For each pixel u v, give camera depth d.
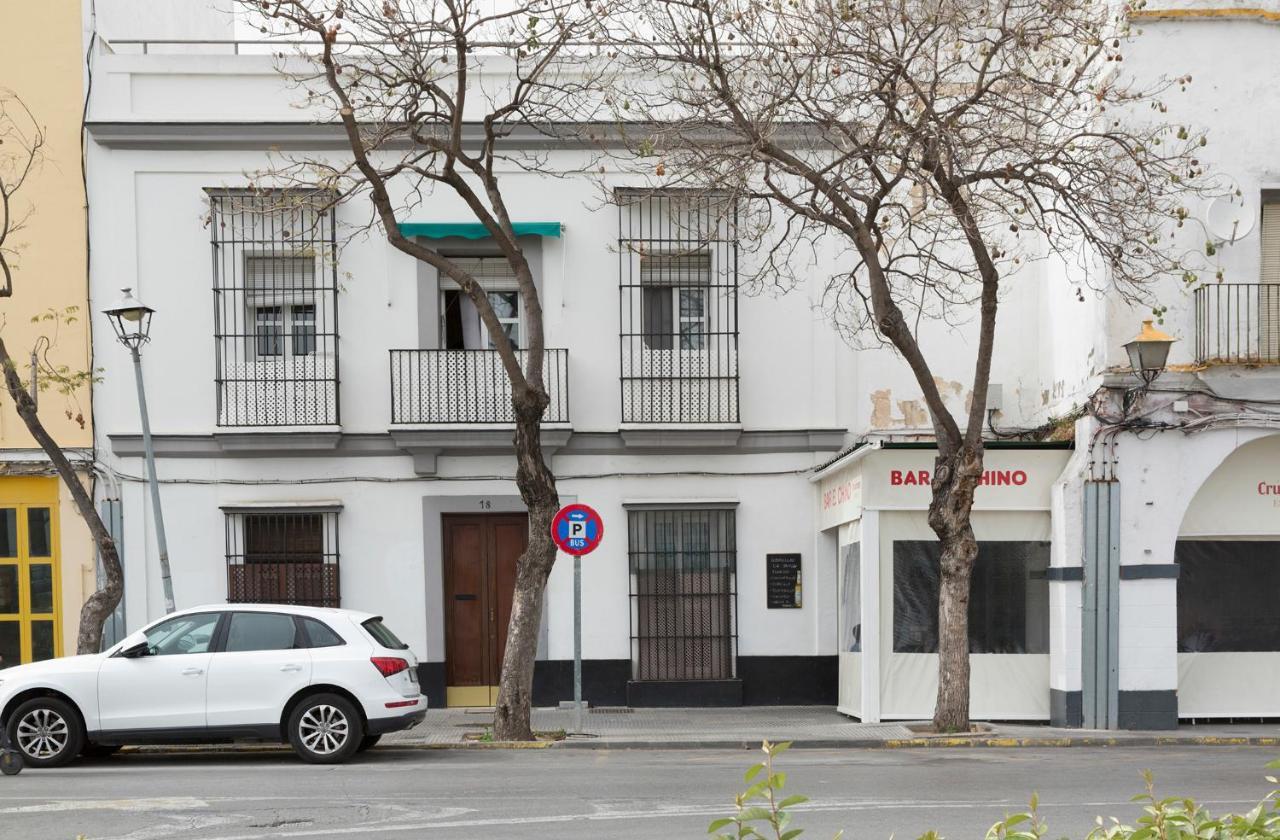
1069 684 15.82
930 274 18.61
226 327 18.28
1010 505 16.36
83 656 13.08
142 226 18.31
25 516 18.14
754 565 18.64
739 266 18.56
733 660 18.53
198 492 18.30
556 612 18.50
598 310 18.59
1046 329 18.42
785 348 18.75
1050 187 14.58
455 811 9.86
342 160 18.48
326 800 10.40
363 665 12.91
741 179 14.66
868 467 16.20
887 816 9.48
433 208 18.55
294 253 18.08
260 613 13.18
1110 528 15.88
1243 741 14.78
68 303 18.17
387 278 18.48
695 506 18.52
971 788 10.88
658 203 18.55
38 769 12.68
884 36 16.38
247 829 9.21
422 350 18.31
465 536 18.69
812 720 16.86
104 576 18.09
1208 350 15.77
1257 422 15.87
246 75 18.34
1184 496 15.95
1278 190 15.96
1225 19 15.90
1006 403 18.84
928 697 16.31
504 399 18.31
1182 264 15.80
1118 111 15.84
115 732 12.74
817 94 15.77
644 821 9.41
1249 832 4.44
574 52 17.62
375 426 18.41
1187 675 16.70
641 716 17.44
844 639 17.72
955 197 14.17
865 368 18.75
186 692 12.80
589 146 18.52
